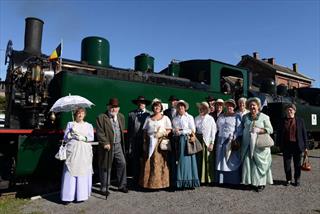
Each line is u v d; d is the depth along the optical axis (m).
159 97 7.61
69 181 4.93
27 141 5.27
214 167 6.12
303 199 5.27
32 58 6.73
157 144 5.64
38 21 7.89
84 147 5.06
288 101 13.72
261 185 5.71
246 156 5.80
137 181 6.14
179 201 5.09
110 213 4.50
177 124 5.78
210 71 9.43
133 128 6.14
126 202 5.04
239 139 5.96
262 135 5.75
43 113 5.87
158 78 8.24
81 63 7.61
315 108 14.45
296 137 6.30
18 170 5.18
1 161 5.33
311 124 13.91
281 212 4.57
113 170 7.06
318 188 6.07
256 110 5.92
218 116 6.44
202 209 4.68
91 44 8.30
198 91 8.57
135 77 7.71
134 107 7.08
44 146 5.45
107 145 5.25
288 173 6.34
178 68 10.13
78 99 5.40
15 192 5.88
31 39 7.70
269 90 13.50
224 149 5.98
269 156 5.87
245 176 5.77
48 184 6.54
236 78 10.46
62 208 4.73
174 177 5.72
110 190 5.79
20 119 6.21
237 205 4.89
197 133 6.10
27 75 5.92
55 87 6.22
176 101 6.61
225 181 5.99
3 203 4.96
